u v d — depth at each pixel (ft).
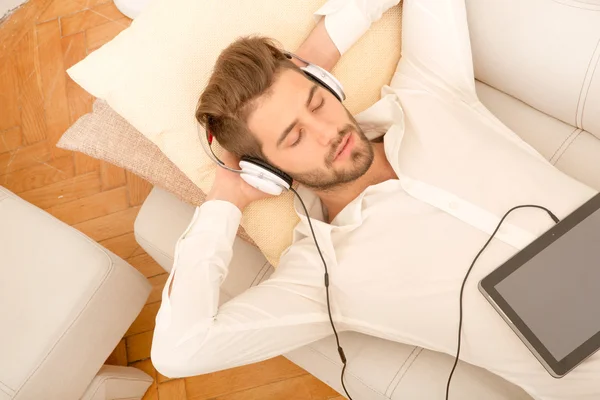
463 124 3.49
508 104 4.07
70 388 3.91
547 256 2.94
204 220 3.50
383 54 4.07
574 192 3.14
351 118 3.47
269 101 3.29
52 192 6.31
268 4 3.88
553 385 2.99
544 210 3.10
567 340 2.82
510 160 3.27
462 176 3.31
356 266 3.37
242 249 4.13
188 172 3.81
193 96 3.72
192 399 5.16
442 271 3.18
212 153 3.51
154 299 5.67
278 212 3.82
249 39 3.47
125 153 4.14
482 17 3.71
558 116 3.85
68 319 3.74
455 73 3.70
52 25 6.99
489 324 3.07
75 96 6.67
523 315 2.88
